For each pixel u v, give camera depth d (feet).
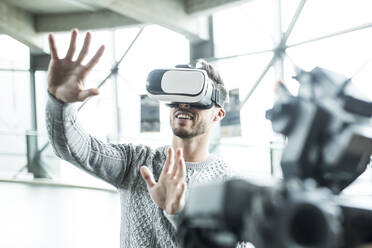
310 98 1.60
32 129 37.96
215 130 27.58
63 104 4.10
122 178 5.17
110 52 34.19
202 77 3.84
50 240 16.65
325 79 1.63
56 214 20.66
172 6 28.48
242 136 26.25
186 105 4.64
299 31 24.39
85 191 26.61
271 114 1.72
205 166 5.16
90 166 4.82
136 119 32.89
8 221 19.27
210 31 29.91
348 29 21.54
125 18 32.86
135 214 4.92
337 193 1.72
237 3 25.88
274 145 19.20
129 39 33.60
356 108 1.57
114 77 34.06
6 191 26.63
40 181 30.07
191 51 30.94
